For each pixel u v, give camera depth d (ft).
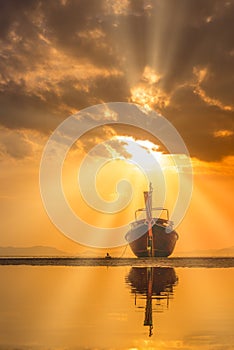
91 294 181.98
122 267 418.92
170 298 167.84
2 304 153.79
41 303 156.04
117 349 89.45
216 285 216.74
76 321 119.75
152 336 100.83
